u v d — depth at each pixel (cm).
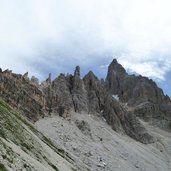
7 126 6900
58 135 18375
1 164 4206
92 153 17812
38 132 11038
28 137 7700
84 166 12331
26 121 10975
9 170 4238
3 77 18838
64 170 7769
